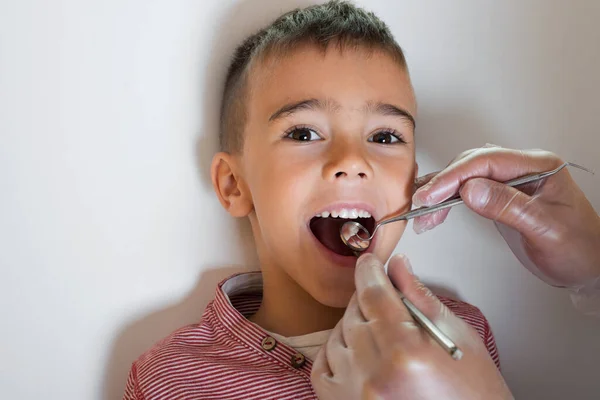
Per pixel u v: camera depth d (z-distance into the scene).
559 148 0.92
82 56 0.84
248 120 0.78
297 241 0.73
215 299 0.83
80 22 0.84
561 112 0.92
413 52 0.91
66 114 0.84
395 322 0.60
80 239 0.85
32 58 0.83
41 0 0.83
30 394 0.84
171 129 0.87
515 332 0.94
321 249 0.74
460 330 0.62
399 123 0.76
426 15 0.91
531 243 0.77
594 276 0.78
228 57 0.88
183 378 0.73
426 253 0.94
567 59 0.92
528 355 0.94
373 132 0.74
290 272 0.76
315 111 0.72
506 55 0.92
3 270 0.83
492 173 0.73
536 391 0.94
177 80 0.87
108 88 0.85
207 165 0.88
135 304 0.87
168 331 0.88
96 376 0.86
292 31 0.77
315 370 0.65
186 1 0.87
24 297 0.84
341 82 0.72
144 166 0.87
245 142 0.79
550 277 0.82
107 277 0.86
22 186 0.83
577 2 0.91
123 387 0.86
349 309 0.65
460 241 0.94
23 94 0.83
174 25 0.87
